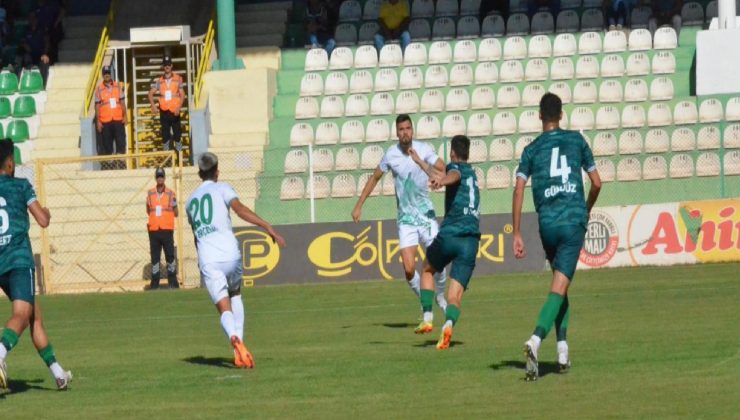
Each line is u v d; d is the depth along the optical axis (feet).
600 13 278.46
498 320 138.00
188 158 281.13
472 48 274.36
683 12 280.92
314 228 216.95
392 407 82.79
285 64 283.18
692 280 177.68
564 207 90.12
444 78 269.23
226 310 103.65
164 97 255.29
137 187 244.42
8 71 286.05
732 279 176.45
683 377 90.38
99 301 200.75
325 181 238.48
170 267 223.30
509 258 212.23
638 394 83.87
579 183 90.84
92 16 298.56
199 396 90.68
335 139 258.98
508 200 232.94
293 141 258.98
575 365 98.12
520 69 266.98
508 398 84.23
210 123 263.49
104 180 245.45
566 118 250.78
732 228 207.72
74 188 243.19
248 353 103.45
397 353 111.04
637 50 268.41
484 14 288.51
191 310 175.73
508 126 254.06
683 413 76.84
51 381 102.89
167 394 92.32
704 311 136.67
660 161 233.96
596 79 263.49
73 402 90.17
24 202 93.04
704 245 208.33
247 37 289.53
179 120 256.93
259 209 236.22
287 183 237.04
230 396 90.17
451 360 104.42
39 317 95.71
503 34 282.15
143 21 286.87
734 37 252.21
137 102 286.46
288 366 105.19
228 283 106.11
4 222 91.97
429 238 131.54
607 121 249.34
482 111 260.42
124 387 97.04
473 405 82.17
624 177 233.96
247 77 263.29
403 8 285.84
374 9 295.07
